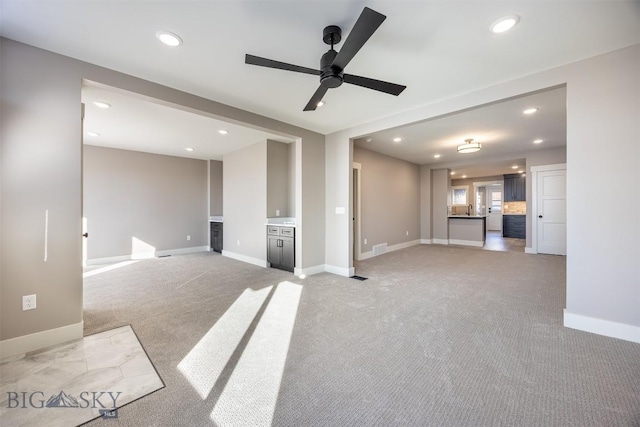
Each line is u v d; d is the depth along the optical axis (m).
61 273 2.18
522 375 1.73
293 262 4.48
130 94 2.59
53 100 2.15
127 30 1.91
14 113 2.01
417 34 1.96
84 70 2.29
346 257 4.29
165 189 6.37
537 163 6.11
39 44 2.05
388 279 4.05
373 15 1.35
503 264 5.06
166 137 4.83
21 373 1.78
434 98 3.06
